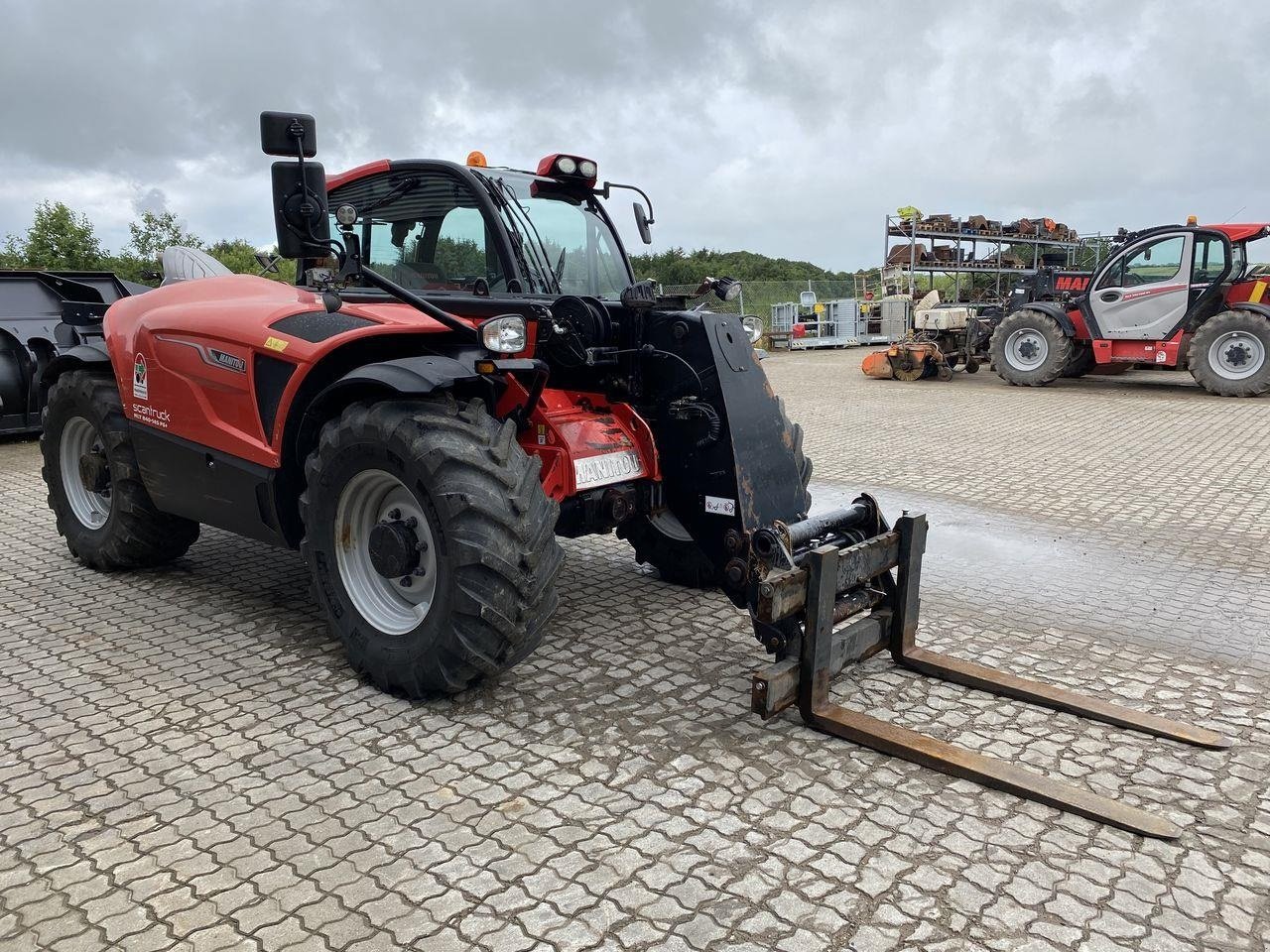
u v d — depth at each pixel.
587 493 3.59
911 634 3.57
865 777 2.73
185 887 2.23
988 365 17.31
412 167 3.95
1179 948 2.03
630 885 2.23
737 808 2.57
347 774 2.75
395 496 3.30
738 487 3.46
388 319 3.34
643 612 4.16
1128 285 12.68
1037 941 2.05
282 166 2.96
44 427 4.81
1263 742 3.00
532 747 2.92
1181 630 4.01
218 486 3.82
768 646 3.12
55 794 2.64
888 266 23.72
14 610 4.17
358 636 3.32
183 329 3.85
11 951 2.01
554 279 3.97
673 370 3.58
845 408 11.59
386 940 2.04
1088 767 2.83
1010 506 6.28
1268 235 11.89
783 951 2.01
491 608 2.93
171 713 3.15
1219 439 8.84
